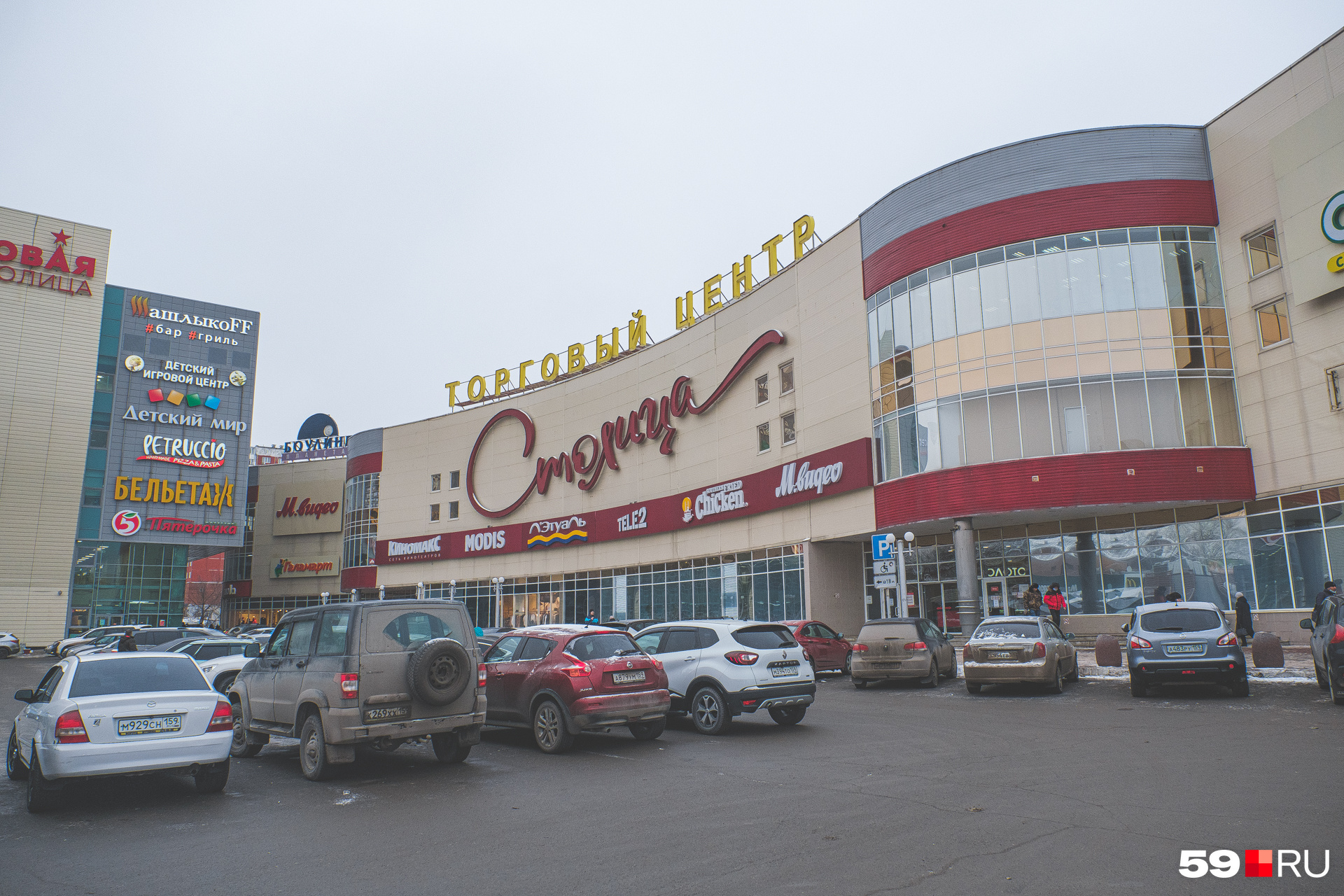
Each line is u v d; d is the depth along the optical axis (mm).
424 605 10352
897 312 28891
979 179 26828
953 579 30312
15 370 56531
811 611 32375
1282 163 22828
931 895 5055
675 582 41406
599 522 46219
